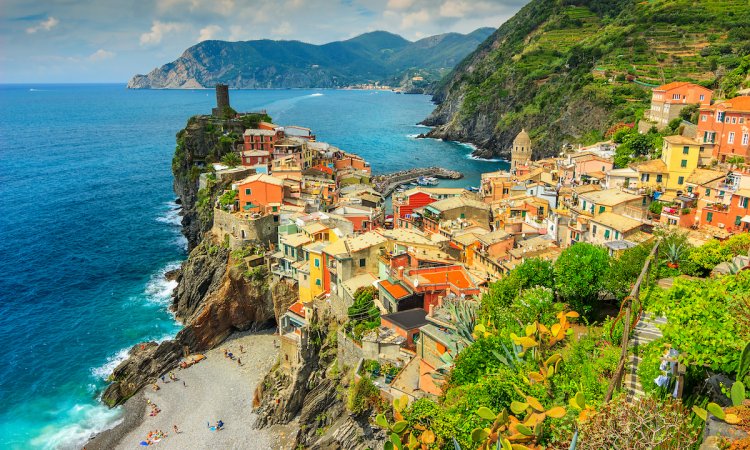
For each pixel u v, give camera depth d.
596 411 28.39
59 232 162.62
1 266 136.62
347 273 85.25
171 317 112.19
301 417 75.69
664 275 59.19
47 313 113.38
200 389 89.00
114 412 84.44
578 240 89.81
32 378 92.00
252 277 105.44
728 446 22.89
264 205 120.38
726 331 31.84
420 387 60.31
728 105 107.62
